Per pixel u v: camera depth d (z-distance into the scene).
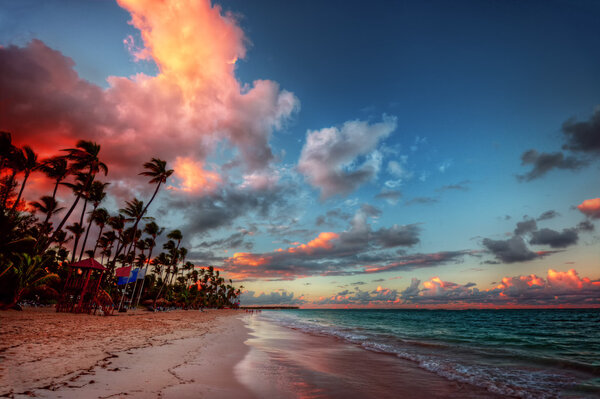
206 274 109.12
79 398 4.17
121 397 4.41
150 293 67.69
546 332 31.58
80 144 31.83
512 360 13.06
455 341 21.59
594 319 65.38
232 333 18.47
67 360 6.40
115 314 26.16
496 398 6.99
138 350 8.55
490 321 58.56
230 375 6.73
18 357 6.28
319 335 22.53
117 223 48.44
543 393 7.54
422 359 12.43
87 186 33.91
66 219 29.30
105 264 64.44
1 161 29.70
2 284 19.47
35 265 21.28
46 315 18.47
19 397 3.97
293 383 6.75
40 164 30.75
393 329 33.78
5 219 19.58
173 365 7.01
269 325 32.72
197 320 28.61
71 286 23.88
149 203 38.94
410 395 6.79
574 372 10.46
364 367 9.95
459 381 8.55
